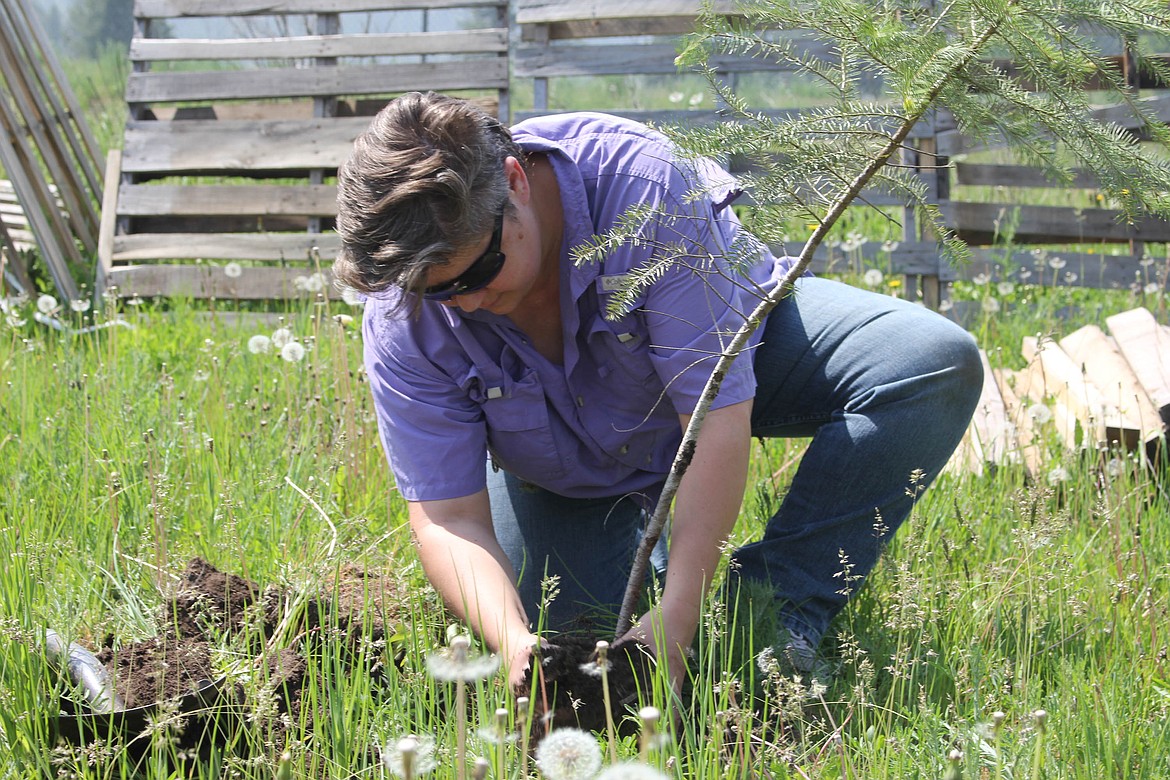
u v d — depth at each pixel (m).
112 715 1.97
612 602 2.83
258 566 2.75
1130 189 1.90
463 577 2.28
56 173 6.63
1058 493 3.24
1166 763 2.00
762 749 2.00
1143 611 2.60
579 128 2.36
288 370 4.10
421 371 2.40
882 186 2.14
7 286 6.32
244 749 2.07
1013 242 6.26
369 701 2.12
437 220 1.89
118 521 2.72
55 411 3.77
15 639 2.13
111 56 17.78
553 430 2.54
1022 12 1.80
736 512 2.26
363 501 3.13
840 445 2.51
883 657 2.42
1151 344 3.93
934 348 2.48
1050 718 2.09
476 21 14.73
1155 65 1.86
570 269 2.28
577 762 1.31
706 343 2.26
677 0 6.06
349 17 14.75
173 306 6.34
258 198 6.64
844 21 1.95
